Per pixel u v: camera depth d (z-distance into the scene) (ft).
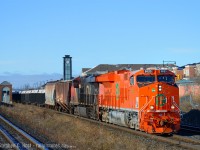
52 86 193.47
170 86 78.79
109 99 101.71
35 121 116.26
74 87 144.66
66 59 284.00
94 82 116.47
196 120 104.32
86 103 126.52
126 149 58.80
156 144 63.87
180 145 62.69
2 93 323.98
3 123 118.42
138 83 80.02
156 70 80.38
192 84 173.47
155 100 77.51
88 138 70.08
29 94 272.51
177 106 78.84
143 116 77.71
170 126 77.36
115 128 90.12
